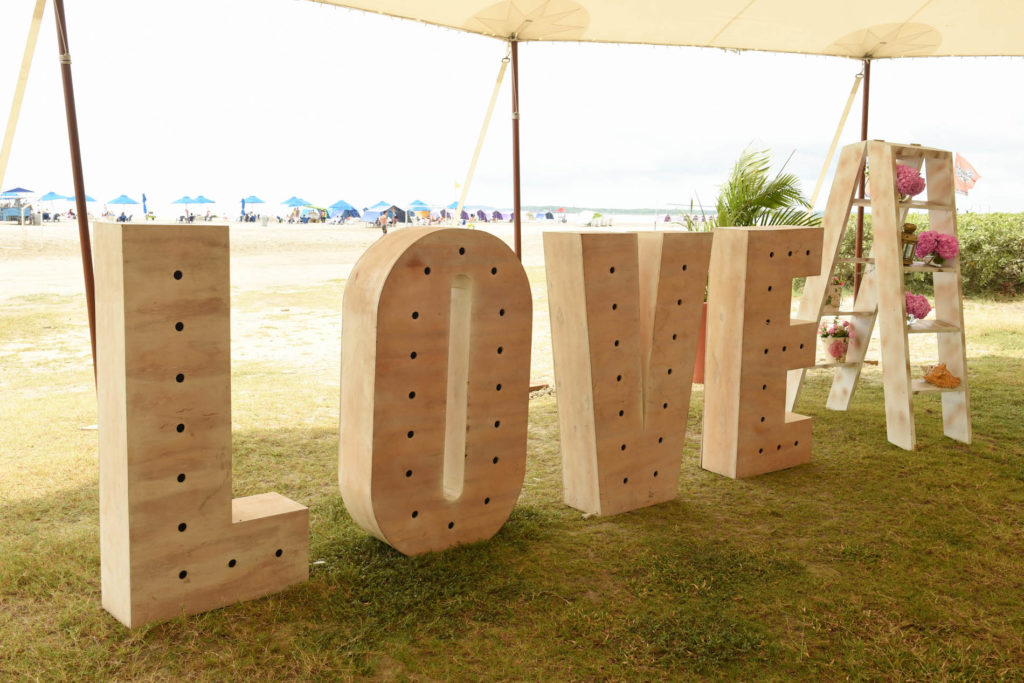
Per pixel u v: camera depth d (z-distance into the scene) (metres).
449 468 3.14
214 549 2.47
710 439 4.16
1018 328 8.66
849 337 5.30
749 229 3.93
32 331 8.34
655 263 3.51
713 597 2.64
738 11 5.55
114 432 2.31
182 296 2.32
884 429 4.91
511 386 3.14
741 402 3.96
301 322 9.41
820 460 4.31
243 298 11.48
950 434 4.73
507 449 3.17
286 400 5.46
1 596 2.53
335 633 2.35
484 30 5.60
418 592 2.64
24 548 2.90
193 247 2.33
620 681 2.11
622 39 6.10
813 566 2.91
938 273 4.73
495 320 3.04
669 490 3.68
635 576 2.81
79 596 2.54
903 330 4.45
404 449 2.84
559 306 3.46
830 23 5.89
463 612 2.51
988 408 5.35
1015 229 10.99
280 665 2.16
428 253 2.81
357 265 2.89
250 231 25.55
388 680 2.11
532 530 3.23
